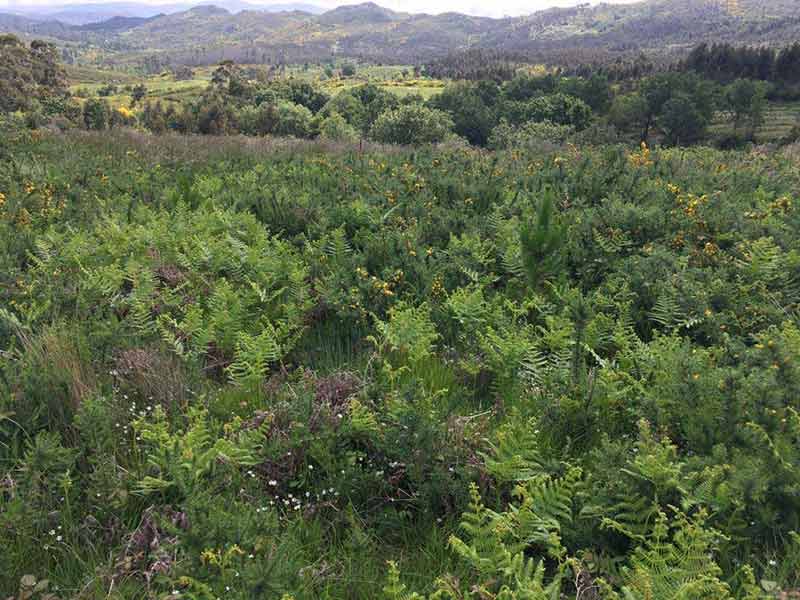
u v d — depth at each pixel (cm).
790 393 332
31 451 334
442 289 577
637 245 690
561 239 583
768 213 745
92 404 345
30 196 928
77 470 333
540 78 14188
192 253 665
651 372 410
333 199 932
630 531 279
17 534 282
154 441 340
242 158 1452
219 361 479
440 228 767
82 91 19425
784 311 509
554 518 287
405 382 432
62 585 266
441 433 344
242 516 279
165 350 468
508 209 839
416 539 297
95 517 302
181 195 922
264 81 15450
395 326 484
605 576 268
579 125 11738
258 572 236
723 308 518
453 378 448
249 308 574
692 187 891
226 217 799
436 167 1162
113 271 603
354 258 648
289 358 497
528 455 324
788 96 12762
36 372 395
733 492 285
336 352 501
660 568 248
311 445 338
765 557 271
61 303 535
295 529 295
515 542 286
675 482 286
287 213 837
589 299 530
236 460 328
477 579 270
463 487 312
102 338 454
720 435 326
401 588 239
